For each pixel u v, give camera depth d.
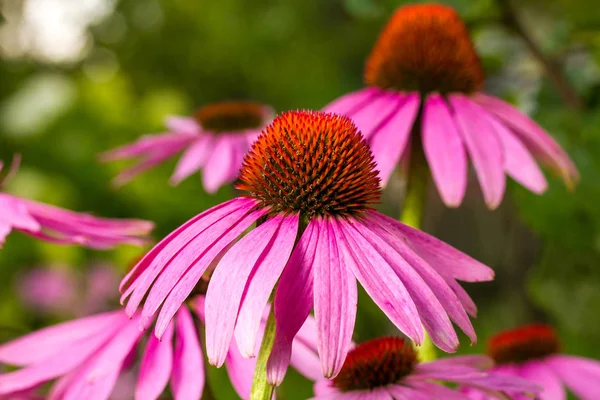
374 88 0.49
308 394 0.69
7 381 0.44
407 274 0.37
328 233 0.38
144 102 1.01
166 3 1.77
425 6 0.50
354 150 0.40
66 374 0.44
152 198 0.90
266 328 0.37
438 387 0.42
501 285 1.04
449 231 1.13
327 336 0.36
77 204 0.91
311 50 1.72
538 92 0.62
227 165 0.61
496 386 0.42
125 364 0.44
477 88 0.49
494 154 0.46
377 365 0.42
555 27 0.64
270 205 0.39
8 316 0.85
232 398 0.64
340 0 1.74
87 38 1.80
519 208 0.57
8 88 1.43
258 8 1.75
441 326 0.36
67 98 0.96
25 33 1.58
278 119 0.40
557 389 0.50
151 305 0.37
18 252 0.87
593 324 0.61
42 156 0.94
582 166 0.56
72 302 0.87
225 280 0.37
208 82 1.77
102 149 0.95
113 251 0.87
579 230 0.56
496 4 0.58
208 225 0.38
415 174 0.47
